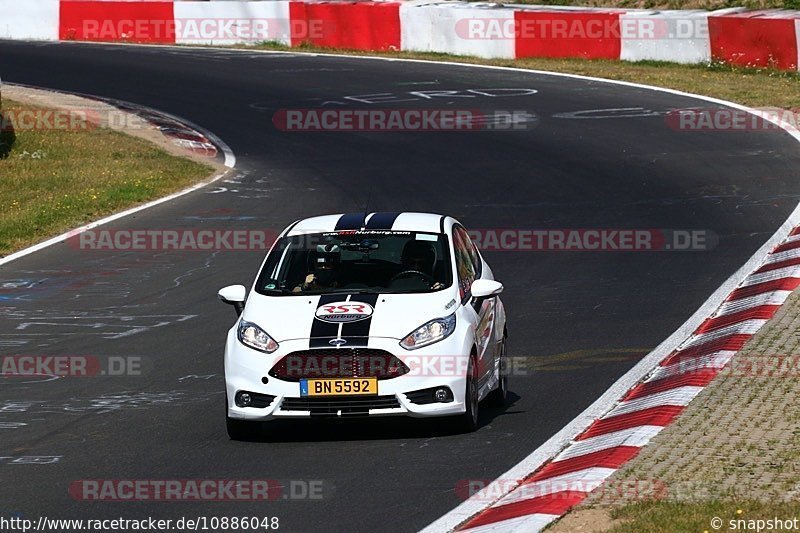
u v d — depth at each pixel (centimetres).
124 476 2820
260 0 13988
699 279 4888
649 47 11512
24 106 9956
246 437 3138
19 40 14525
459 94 10162
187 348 4241
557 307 4628
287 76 11400
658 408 3088
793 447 2661
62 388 3775
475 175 7412
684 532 2123
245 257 5750
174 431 3241
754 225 5791
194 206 6962
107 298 5072
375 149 8369
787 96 9362
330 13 13600
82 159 8294
